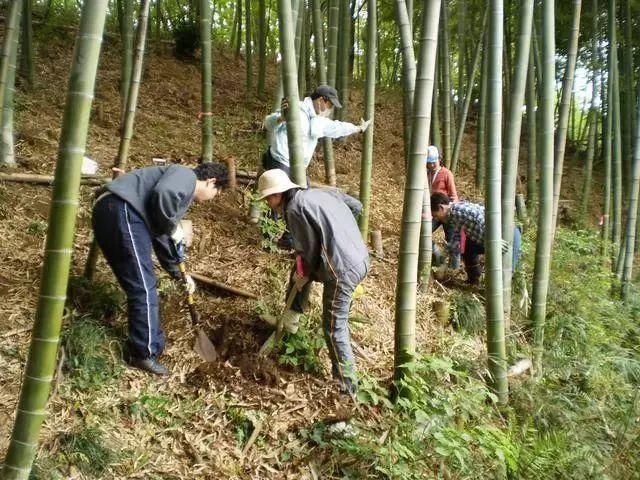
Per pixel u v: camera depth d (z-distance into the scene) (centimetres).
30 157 491
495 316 351
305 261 324
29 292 343
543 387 375
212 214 495
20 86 620
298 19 562
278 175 319
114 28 896
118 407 289
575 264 572
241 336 362
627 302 570
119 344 324
